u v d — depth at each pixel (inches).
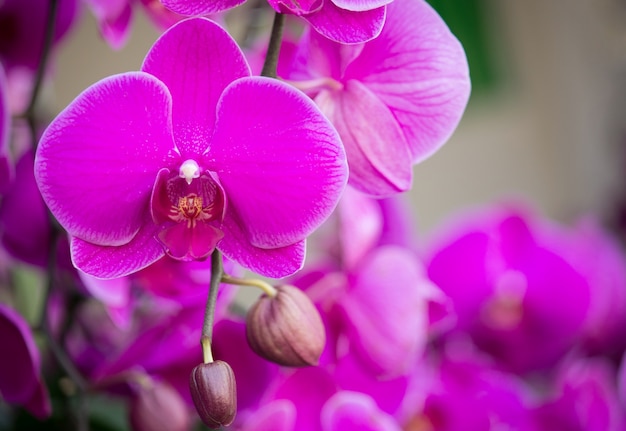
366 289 24.0
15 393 22.3
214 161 19.2
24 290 27.5
